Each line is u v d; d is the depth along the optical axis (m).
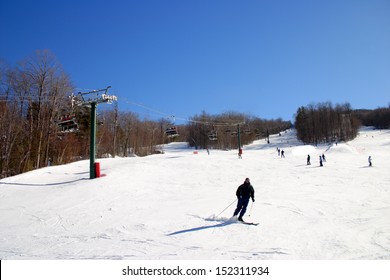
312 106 125.94
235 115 119.88
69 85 45.00
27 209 16.39
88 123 60.09
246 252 8.49
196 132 110.31
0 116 39.44
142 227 11.88
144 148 82.62
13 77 40.88
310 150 61.91
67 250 9.10
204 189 21.55
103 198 18.25
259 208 14.99
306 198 17.91
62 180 24.80
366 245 9.12
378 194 19.25
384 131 129.38
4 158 39.75
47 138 43.34
